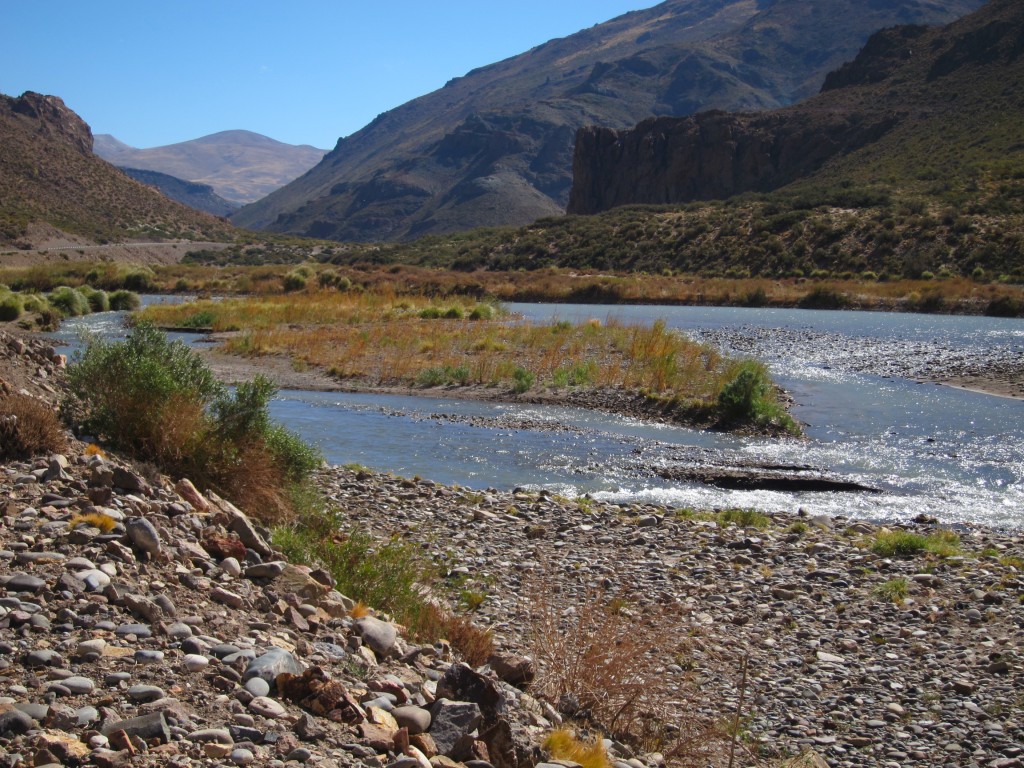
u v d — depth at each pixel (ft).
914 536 33.22
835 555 31.76
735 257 227.20
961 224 200.34
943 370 82.38
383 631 16.94
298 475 30.35
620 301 183.11
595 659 18.34
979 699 20.56
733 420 57.77
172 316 118.11
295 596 17.35
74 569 15.26
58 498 18.47
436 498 37.14
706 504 40.27
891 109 426.51
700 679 20.94
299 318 118.32
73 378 26.94
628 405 62.44
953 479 45.37
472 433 53.88
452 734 13.17
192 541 18.45
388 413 59.52
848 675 21.75
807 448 51.62
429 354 82.07
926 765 17.58
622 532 33.91
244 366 76.89
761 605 26.40
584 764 14.39
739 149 489.26
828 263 209.15
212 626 14.96
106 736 10.80
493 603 24.54
